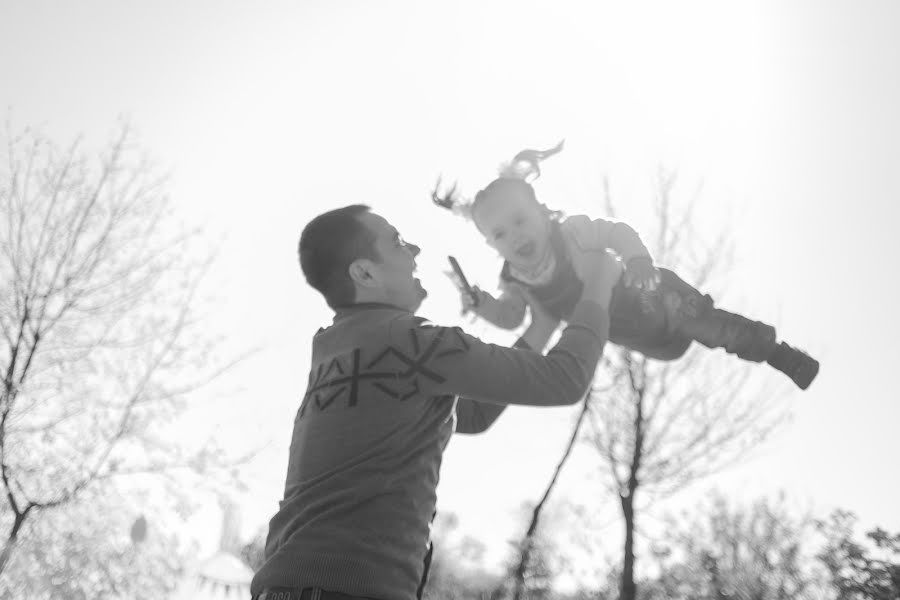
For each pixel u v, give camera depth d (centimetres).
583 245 268
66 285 1053
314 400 185
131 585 1089
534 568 850
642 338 274
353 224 202
